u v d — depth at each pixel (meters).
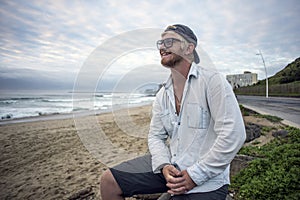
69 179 3.75
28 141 6.50
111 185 1.68
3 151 5.44
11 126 9.79
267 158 3.47
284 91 36.47
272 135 6.67
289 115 11.35
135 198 2.79
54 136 6.97
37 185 3.57
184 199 1.50
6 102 22.12
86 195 3.11
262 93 40.34
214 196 1.48
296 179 2.52
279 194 2.37
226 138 1.36
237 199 2.47
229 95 1.41
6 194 3.33
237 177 2.92
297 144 4.07
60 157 4.82
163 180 1.68
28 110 17.44
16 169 4.29
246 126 6.75
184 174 1.45
